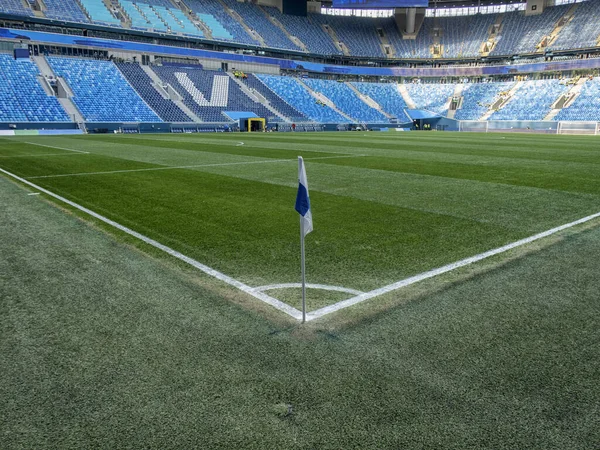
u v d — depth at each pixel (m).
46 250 6.11
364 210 8.46
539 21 68.69
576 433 2.53
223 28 62.53
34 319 4.04
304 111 61.56
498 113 61.06
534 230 7.02
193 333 3.74
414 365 3.22
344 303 4.32
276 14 72.56
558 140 34.03
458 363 3.25
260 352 3.42
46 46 49.59
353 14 79.62
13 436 2.54
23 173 13.69
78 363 3.29
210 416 2.69
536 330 3.76
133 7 57.34
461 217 7.89
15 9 46.91
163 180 12.17
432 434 2.52
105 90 48.25
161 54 55.78
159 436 2.53
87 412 2.74
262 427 2.58
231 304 4.33
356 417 2.66
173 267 5.40
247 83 61.47
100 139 32.88
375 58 72.25
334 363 3.25
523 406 2.76
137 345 3.55
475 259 5.61
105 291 4.68
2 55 45.31
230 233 6.88
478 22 74.00
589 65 57.78
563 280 4.91
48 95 43.72
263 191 10.48
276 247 6.17
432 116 64.75
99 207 8.82
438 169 14.70
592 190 10.66
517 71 64.19
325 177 12.79
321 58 70.81
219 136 39.25
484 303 4.31
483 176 13.02
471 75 68.31
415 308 4.20
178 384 3.01
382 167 15.26
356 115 65.06
